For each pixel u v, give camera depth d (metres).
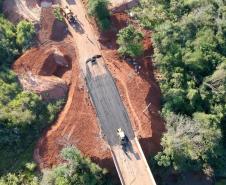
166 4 76.38
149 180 61.38
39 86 66.31
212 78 70.06
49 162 63.16
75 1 75.12
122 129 65.38
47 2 74.56
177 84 69.62
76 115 65.69
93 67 69.19
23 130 63.41
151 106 68.12
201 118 67.50
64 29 72.06
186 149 65.38
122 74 69.12
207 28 74.44
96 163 63.78
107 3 71.81
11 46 69.62
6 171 61.81
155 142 66.31
